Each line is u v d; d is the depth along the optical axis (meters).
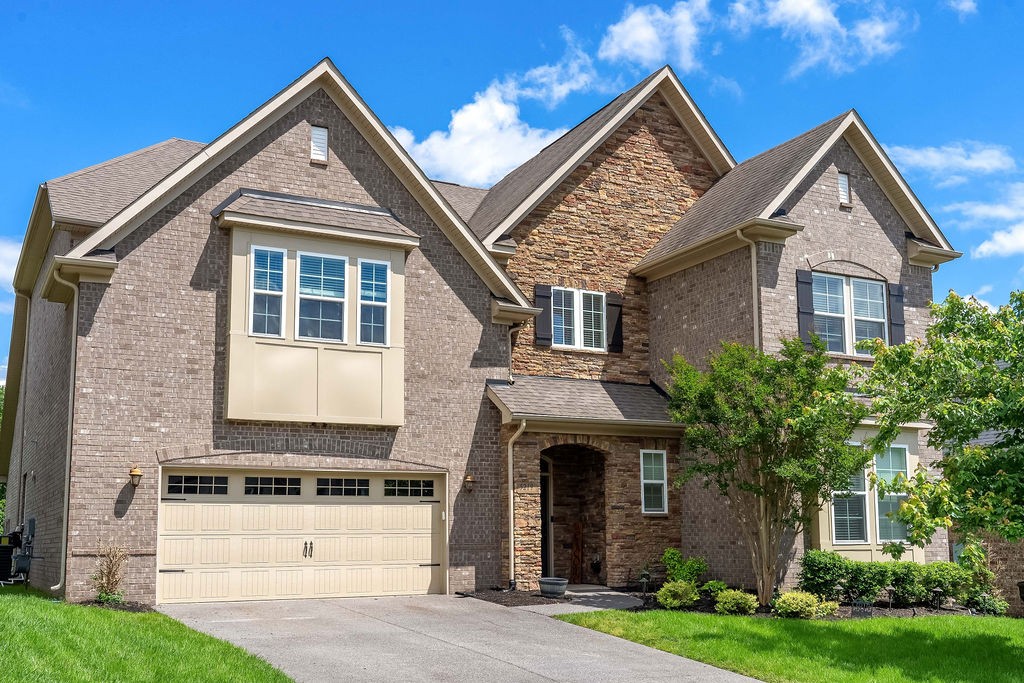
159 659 11.31
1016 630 16.14
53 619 12.00
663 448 22.09
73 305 17.55
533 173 25.09
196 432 17.73
